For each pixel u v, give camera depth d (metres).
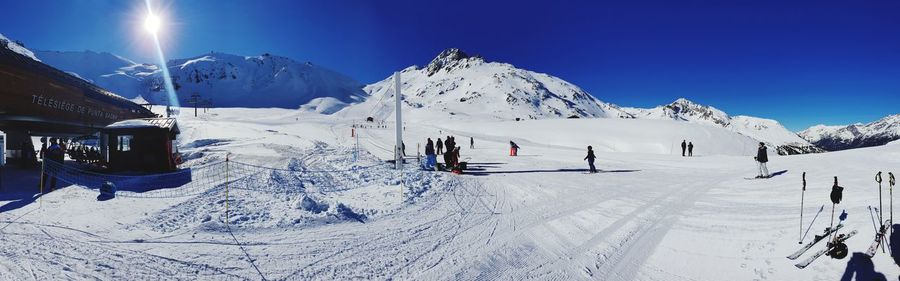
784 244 7.48
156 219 8.95
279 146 32.19
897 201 8.26
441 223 9.79
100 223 8.52
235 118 116.19
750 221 9.14
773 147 79.94
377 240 8.30
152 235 7.90
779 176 15.23
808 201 10.00
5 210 9.44
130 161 17.05
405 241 8.30
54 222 8.48
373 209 10.93
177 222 8.80
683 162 24.36
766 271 6.70
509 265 7.19
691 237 8.55
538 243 8.38
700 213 10.32
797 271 6.48
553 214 10.74
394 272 6.70
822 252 6.58
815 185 11.88
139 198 11.06
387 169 18.95
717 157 28.11
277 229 8.66
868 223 7.18
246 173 16.14
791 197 10.83
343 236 8.45
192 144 32.25
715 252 7.68
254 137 38.69
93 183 13.70
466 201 12.45
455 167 19.12
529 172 19.61
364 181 15.61
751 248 7.64
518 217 10.46
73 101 24.78
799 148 86.19
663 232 8.97
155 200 10.87
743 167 20.30
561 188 14.64
